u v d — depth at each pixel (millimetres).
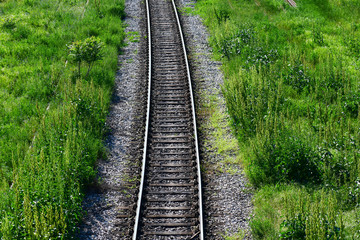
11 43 32438
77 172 16859
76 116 21016
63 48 31906
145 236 14625
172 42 32969
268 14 40375
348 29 35344
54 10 40812
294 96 24656
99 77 26688
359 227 13961
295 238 13781
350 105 22203
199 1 43469
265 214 15430
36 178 15805
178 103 24000
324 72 25297
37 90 25328
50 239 13352
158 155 19344
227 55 29766
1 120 22297
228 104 21812
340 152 17859
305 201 15453
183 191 16953
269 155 17641
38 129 20188
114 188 17344
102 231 14961
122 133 21562
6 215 13844
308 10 40500
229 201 16438
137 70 28734
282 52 29750
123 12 40062
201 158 19047
